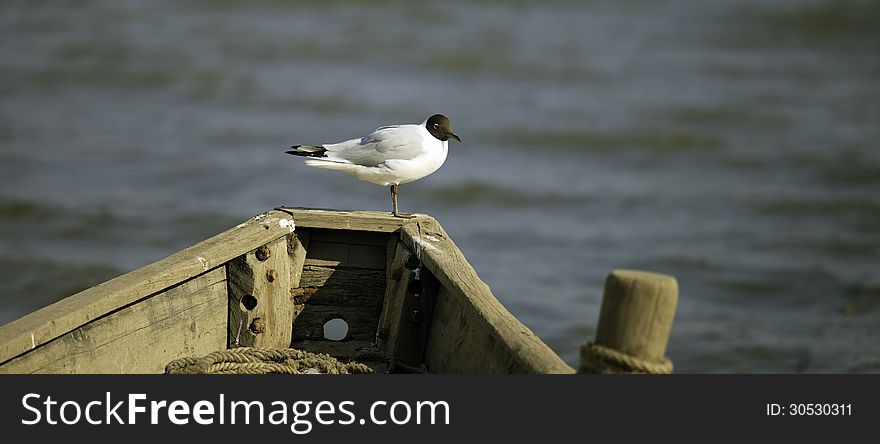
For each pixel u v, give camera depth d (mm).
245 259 7152
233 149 21078
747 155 21828
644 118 23984
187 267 6719
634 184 19891
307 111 23891
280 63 27578
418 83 26234
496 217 17875
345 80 26344
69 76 26172
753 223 17578
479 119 23562
